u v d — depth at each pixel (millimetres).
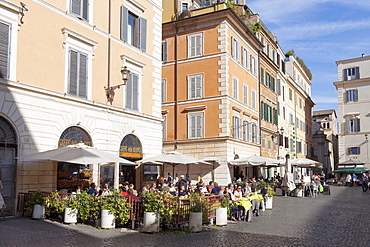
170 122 31672
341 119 58031
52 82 16016
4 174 14125
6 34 14289
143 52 21859
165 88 32188
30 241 10180
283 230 13289
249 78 35281
